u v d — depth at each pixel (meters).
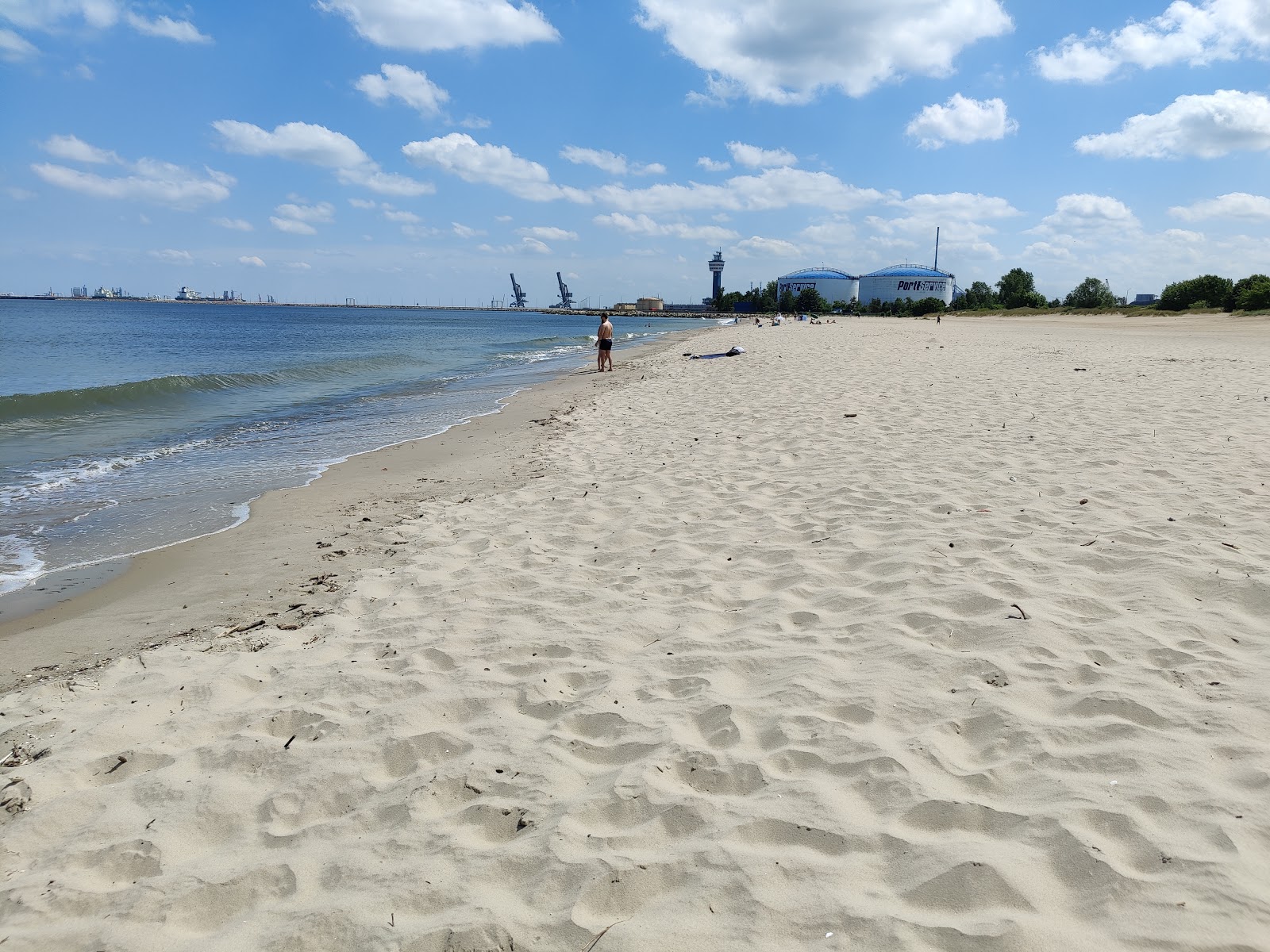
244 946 2.21
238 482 9.05
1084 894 2.12
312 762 3.15
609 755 3.10
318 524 7.17
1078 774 2.66
